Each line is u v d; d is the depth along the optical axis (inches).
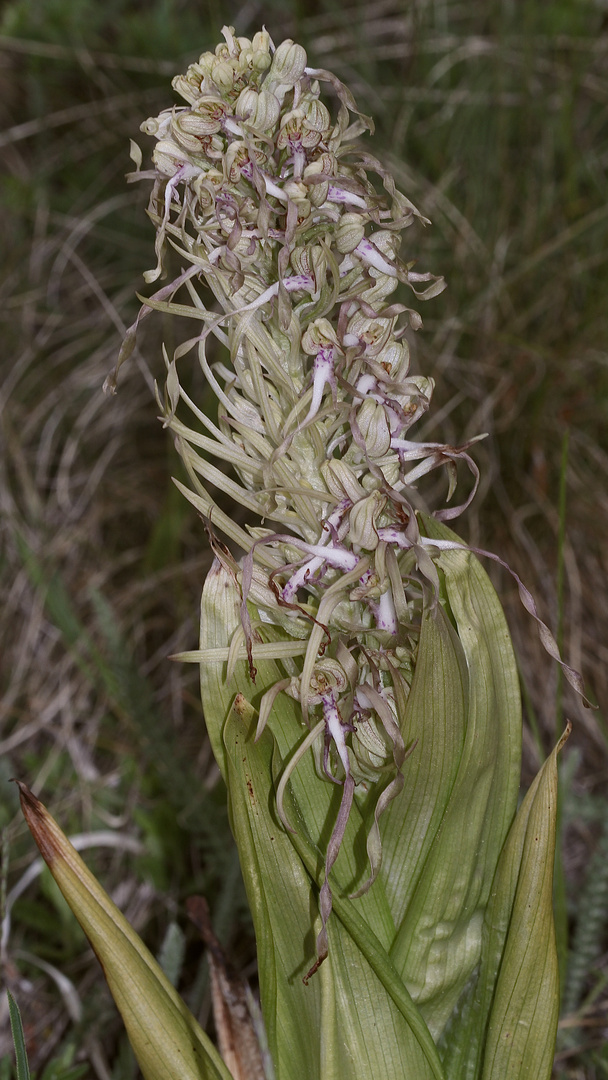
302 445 16.0
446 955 16.8
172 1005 16.0
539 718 32.8
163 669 35.7
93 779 32.5
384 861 16.7
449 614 16.6
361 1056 16.2
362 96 40.6
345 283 16.1
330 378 15.6
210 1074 16.0
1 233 45.8
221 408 16.0
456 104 39.1
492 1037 16.6
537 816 16.0
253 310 15.6
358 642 16.2
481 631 16.3
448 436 35.4
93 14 47.0
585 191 39.2
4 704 35.1
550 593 33.9
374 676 16.0
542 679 33.2
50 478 41.1
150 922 29.3
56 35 46.1
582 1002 25.8
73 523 39.1
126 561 37.9
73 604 37.1
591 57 38.9
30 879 27.2
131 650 35.1
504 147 36.2
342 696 16.0
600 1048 23.0
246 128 15.2
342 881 16.5
